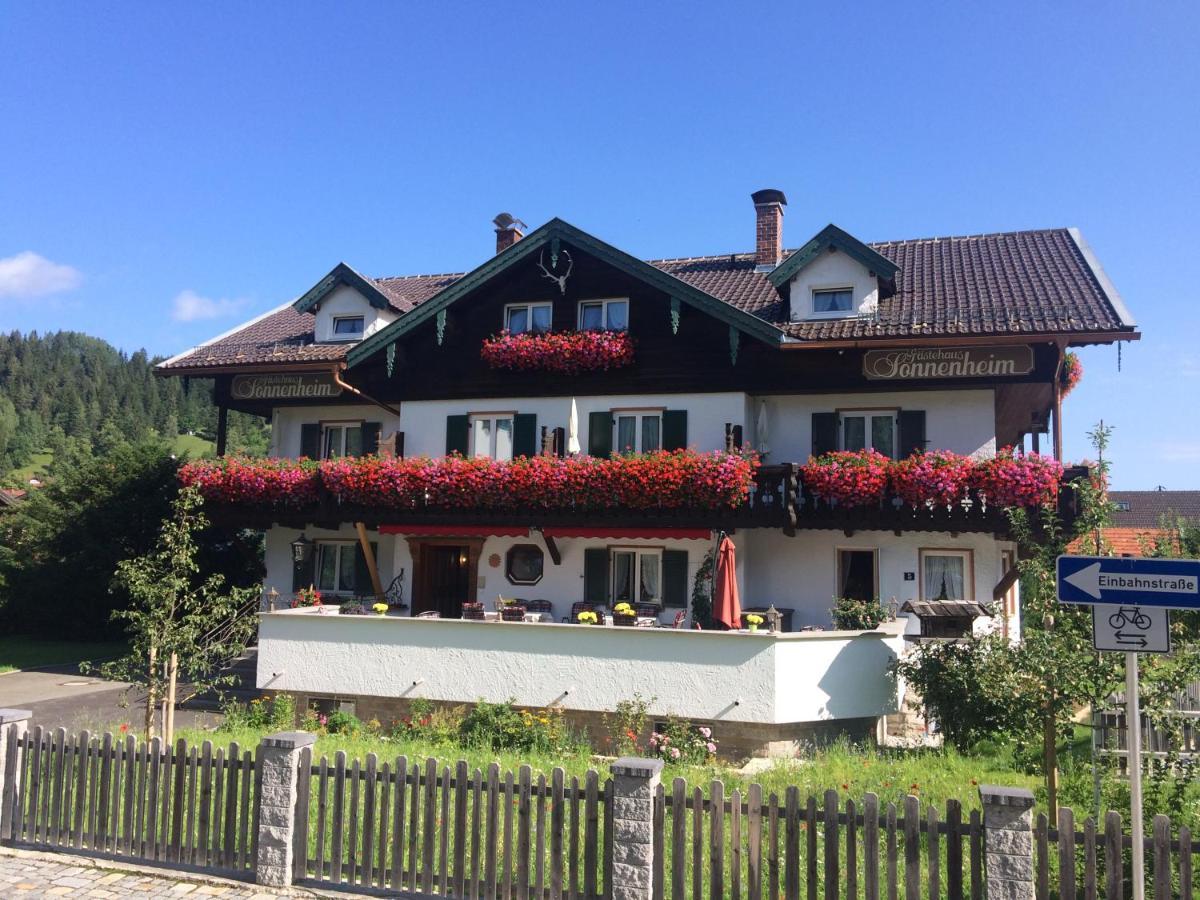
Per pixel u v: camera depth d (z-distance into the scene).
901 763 12.59
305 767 8.44
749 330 18.23
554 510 18.72
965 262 21.11
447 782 8.00
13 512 34.06
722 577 15.50
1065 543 9.46
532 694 15.41
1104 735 11.02
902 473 16.64
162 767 8.95
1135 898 6.44
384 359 21.56
